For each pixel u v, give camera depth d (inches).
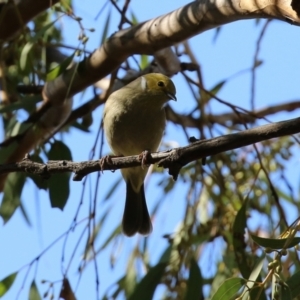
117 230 435.2
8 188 410.9
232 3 301.1
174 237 391.5
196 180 396.2
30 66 443.2
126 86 440.5
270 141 425.4
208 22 320.2
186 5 330.6
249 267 343.6
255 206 409.7
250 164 420.2
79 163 299.6
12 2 388.5
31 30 462.9
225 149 254.4
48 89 415.8
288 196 431.8
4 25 400.2
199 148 258.4
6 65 472.4
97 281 346.9
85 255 356.2
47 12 473.7
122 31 363.6
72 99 432.1
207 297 389.7
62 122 436.5
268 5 283.3
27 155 312.7
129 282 400.2
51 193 391.5
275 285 260.7
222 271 387.9
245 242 370.9
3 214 406.9
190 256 372.8
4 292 361.4
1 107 426.9
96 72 386.0
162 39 345.7
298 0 258.1
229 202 406.0
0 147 438.0
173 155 263.0
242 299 277.3
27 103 408.5
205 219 412.2
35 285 363.9
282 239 262.4
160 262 368.2
